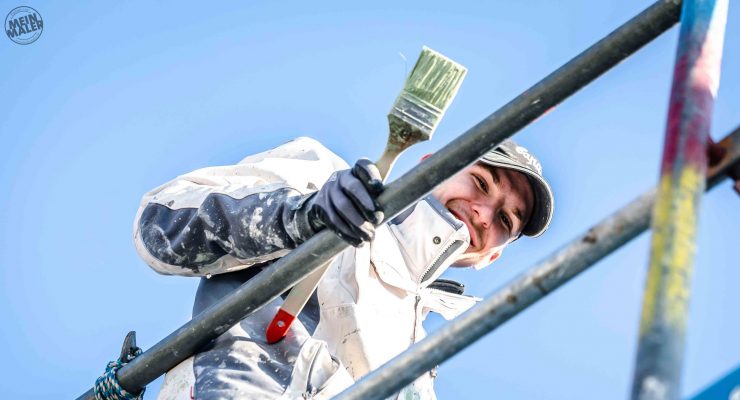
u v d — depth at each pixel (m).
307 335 3.73
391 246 4.22
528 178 4.74
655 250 1.92
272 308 3.81
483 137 3.03
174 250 3.72
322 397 3.60
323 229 3.29
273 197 3.54
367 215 3.10
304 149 4.16
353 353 3.88
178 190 3.85
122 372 3.67
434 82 3.25
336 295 3.94
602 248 2.38
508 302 2.51
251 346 3.64
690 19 2.53
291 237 3.44
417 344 2.69
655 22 2.97
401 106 3.21
